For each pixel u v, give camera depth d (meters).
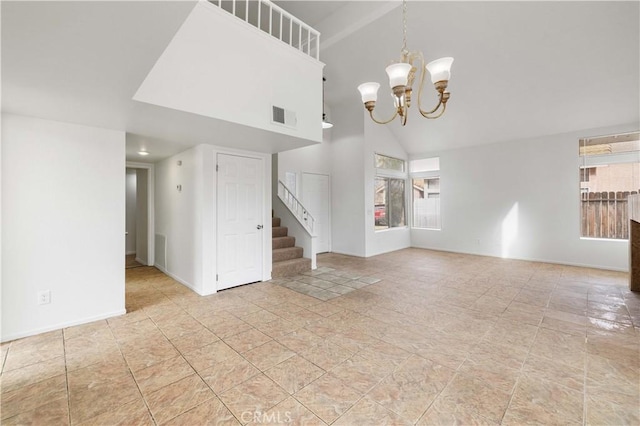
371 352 2.31
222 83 2.61
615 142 5.07
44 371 2.04
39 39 1.38
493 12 3.65
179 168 4.29
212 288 3.81
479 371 2.05
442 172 7.24
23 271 2.56
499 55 4.26
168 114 2.46
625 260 4.95
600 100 4.57
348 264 5.74
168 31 1.36
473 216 6.72
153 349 2.36
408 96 2.52
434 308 3.30
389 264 5.72
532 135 5.80
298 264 4.98
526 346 2.40
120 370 2.06
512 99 5.05
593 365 2.11
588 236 5.39
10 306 2.51
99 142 2.94
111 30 1.33
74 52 1.51
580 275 4.73
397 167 7.62
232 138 3.39
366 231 6.52
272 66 3.06
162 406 1.69
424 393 1.80
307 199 6.77
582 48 3.84
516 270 5.13
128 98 2.11
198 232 3.80
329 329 2.74
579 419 1.58
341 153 6.99
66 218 2.77
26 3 1.10
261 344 2.45
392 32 4.29
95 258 2.94
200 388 1.86
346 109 6.85
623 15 3.32
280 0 3.95
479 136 6.30
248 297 3.68
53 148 2.69
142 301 3.51
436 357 2.24
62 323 2.75
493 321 2.92
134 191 6.70
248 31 2.82
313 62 3.55
